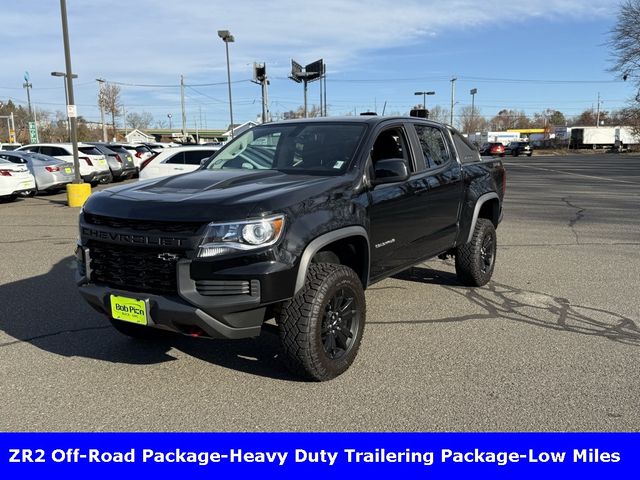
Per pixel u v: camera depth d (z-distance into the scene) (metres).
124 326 4.52
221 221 3.41
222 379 4.05
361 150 4.47
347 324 4.11
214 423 3.47
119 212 3.69
